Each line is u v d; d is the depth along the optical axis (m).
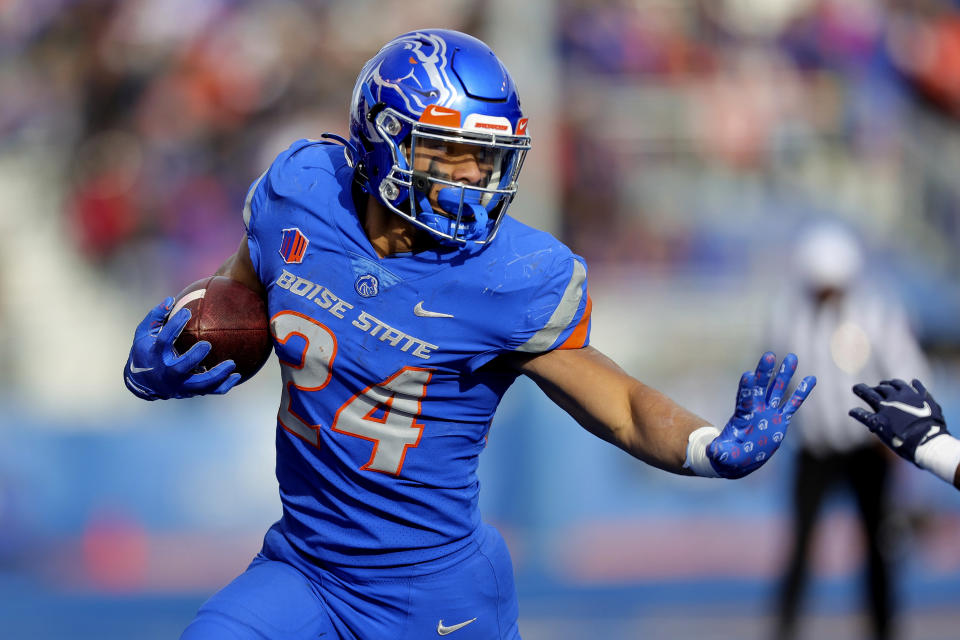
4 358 38.09
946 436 10.05
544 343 10.02
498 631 11.13
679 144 41.81
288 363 10.42
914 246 41.22
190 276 40.31
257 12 43.00
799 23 43.06
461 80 9.59
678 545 30.81
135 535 30.33
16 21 42.81
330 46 42.94
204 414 32.28
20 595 28.95
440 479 10.47
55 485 30.41
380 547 10.52
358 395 10.20
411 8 42.06
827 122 42.44
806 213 41.28
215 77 42.25
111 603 28.45
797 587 23.23
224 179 41.50
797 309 23.30
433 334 9.92
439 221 9.68
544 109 35.94
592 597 28.56
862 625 26.06
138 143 41.59
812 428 22.84
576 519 31.25
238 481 30.84
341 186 10.30
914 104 42.91
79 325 38.94
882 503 22.89
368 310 10.02
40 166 41.38
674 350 37.69
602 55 42.03
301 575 10.87
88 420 31.14
